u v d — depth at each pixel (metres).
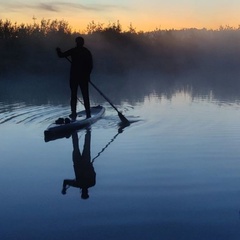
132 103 16.69
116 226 4.22
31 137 9.31
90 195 5.20
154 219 4.38
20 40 46.09
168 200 4.96
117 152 7.67
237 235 3.96
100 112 12.50
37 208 4.77
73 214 4.56
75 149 8.00
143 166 6.57
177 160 6.96
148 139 8.88
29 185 5.68
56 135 9.44
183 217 4.43
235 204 4.79
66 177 6.07
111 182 5.73
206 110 13.93
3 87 27.98
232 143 8.34
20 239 3.94
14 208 4.77
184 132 9.68
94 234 4.04
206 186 5.48
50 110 14.10
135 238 3.93
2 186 5.65
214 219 4.36
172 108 14.71
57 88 26.81
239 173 6.11
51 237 3.98
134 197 5.09
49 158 7.30
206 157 7.16
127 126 10.73
